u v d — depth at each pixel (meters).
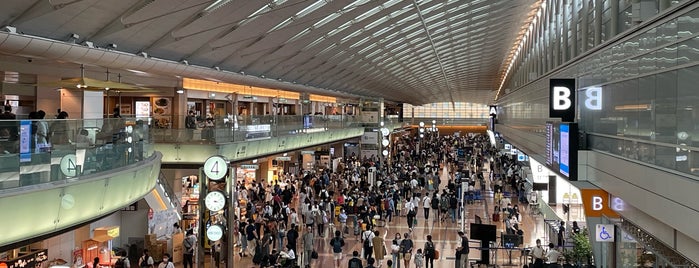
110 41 19.55
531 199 31.53
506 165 48.28
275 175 39.53
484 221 28.97
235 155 26.92
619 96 16.38
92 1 16.33
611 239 16.89
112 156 13.95
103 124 13.52
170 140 24.69
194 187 29.27
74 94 23.56
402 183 38.44
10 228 10.41
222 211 18.61
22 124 10.62
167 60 23.48
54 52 17.12
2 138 10.17
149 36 20.91
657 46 12.74
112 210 14.08
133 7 17.81
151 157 17.61
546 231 24.44
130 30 19.39
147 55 21.91
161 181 23.69
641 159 13.97
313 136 39.09
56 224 11.66
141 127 16.48
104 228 20.17
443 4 30.59
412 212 26.39
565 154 19.84
